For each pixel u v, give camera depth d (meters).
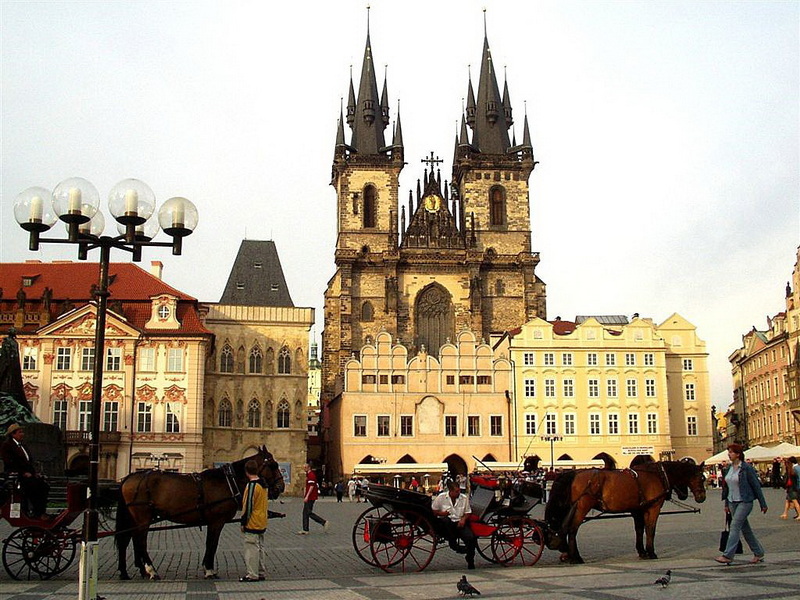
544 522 28.14
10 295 104.12
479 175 147.62
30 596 20.61
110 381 99.00
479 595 20.22
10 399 54.19
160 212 24.86
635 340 119.19
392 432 113.38
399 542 26.73
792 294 123.00
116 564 29.16
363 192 145.00
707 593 19.56
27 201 23.89
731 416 175.00
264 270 123.38
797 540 33.72
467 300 139.50
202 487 25.31
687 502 71.50
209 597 20.66
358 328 137.12
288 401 112.31
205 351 102.12
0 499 24.75
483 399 115.88
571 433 116.38
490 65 155.12
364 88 152.50
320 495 113.25
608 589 20.72
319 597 20.44
